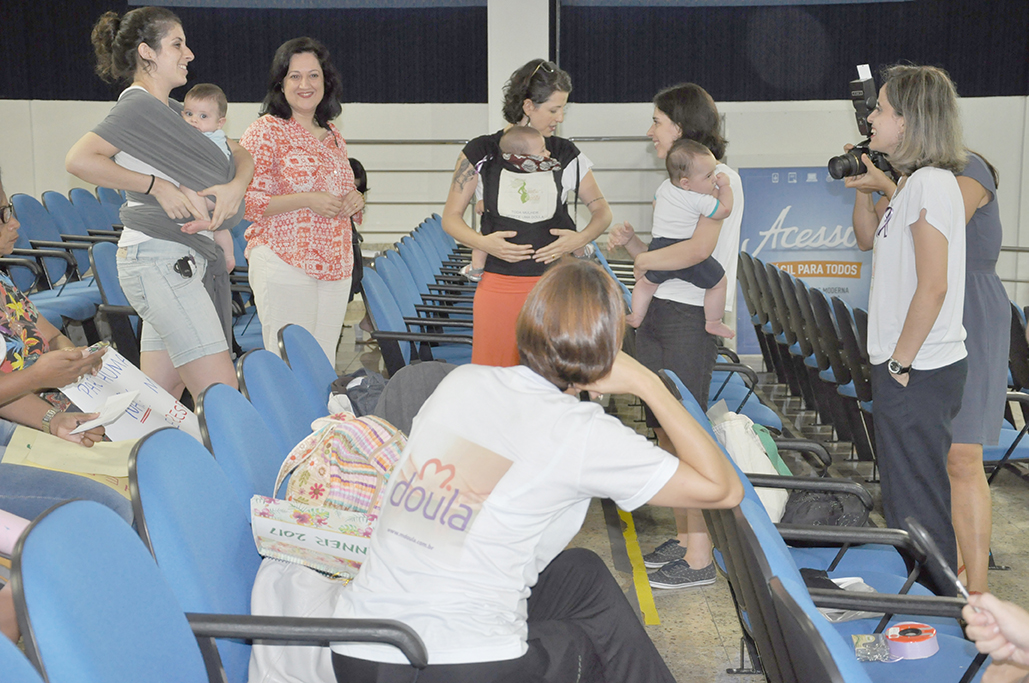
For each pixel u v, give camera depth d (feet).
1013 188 26.63
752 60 26.84
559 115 10.11
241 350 14.03
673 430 4.87
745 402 11.23
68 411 7.76
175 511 4.71
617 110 27.35
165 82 8.96
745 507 4.95
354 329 23.16
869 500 6.74
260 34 27.66
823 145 24.30
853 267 21.16
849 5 26.23
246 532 5.59
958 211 7.48
